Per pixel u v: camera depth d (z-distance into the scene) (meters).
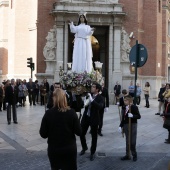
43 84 21.77
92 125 8.12
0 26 31.33
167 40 32.81
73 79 11.13
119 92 22.17
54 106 5.22
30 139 10.48
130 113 8.00
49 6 24.12
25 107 20.27
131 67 24.56
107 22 23.98
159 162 8.02
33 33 26.50
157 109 19.70
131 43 24.66
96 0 23.88
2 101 18.67
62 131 5.07
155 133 11.76
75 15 23.66
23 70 27.83
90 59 14.58
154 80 27.12
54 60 23.91
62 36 23.77
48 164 7.71
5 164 7.68
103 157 8.44
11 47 29.19
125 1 24.77
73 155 5.13
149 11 27.09
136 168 7.46
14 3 28.06
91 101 8.14
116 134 11.44
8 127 12.60
